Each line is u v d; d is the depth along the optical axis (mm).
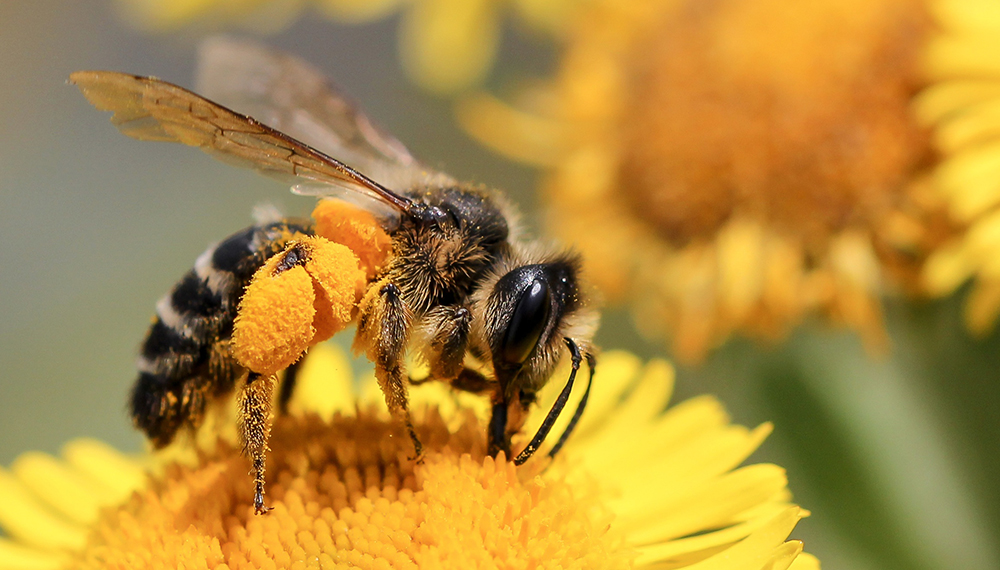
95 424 117
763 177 96
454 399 85
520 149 105
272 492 81
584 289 83
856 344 96
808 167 95
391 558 79
